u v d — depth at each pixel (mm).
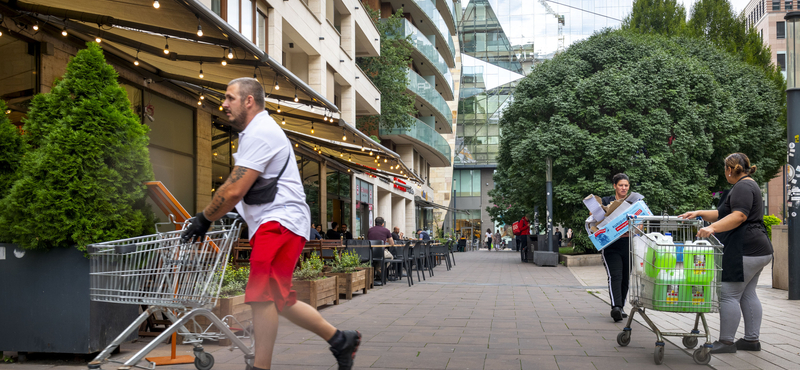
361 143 15422
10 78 7422
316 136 15398
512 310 8672
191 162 12289
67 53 8391
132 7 6676
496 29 72000
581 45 24812
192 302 3988
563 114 22906
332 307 9008
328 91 21438
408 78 32750
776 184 65750
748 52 32531
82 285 4758
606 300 10039
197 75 10195
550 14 71625
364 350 5570
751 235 5363
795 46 10352
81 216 4742
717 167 24969
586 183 21828
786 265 11914
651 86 22125
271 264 3213
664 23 32438
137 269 4047
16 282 4824
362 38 26531
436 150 42000
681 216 5672
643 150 22297
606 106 22031
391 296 10727
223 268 4078
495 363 5016
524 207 28922
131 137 5055
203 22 6766
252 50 7691
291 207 3303
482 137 69375
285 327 6762
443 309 8773
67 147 4742
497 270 19641
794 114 10305
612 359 5195
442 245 20172
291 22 17125
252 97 3367
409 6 37562
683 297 5047
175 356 4980
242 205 3348
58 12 7195
